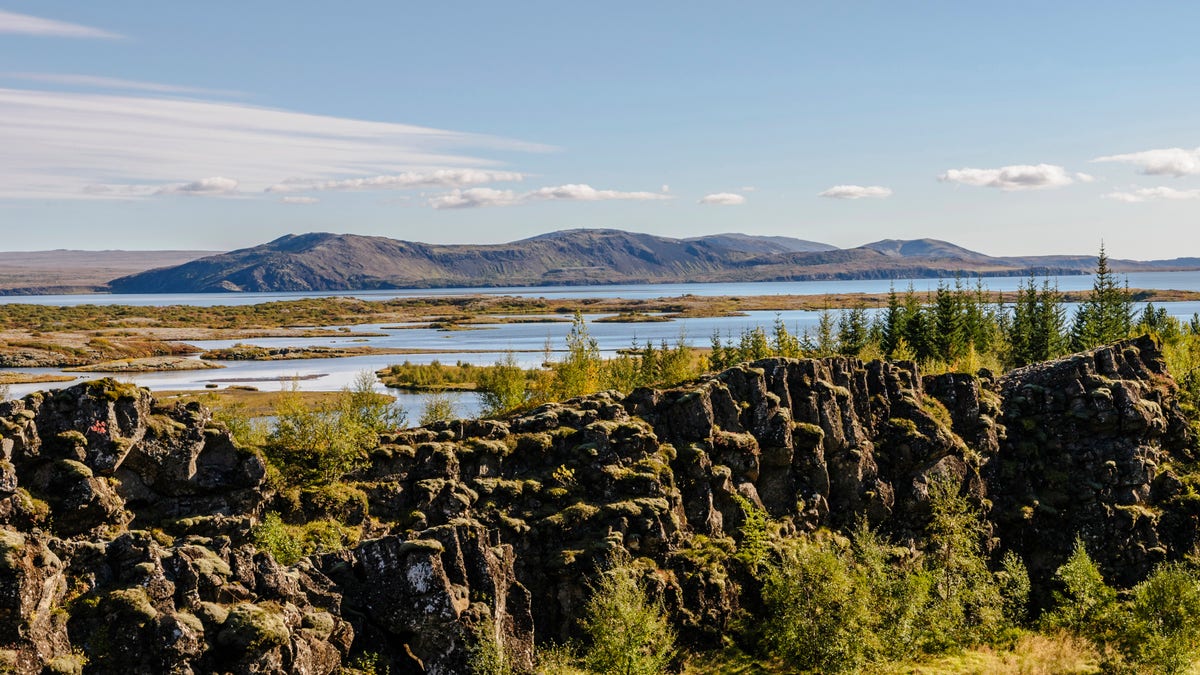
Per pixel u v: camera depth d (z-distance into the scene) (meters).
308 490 59.84
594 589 56.12
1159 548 75.88
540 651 56.31
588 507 62.66
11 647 35.84
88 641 38.62
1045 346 167.62
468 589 50.28
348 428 64.62
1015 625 69.81
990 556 76.00
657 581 60.47
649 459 67.75
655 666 52.16
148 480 53.88
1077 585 67.75
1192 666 59.53
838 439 76.19
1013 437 82.69
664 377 148.62
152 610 39.75
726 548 66.69
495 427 67.94
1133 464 79.19
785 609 58.41
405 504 61.91
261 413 158.75
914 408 80.44
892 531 75.75
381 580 49.16
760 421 74.12
